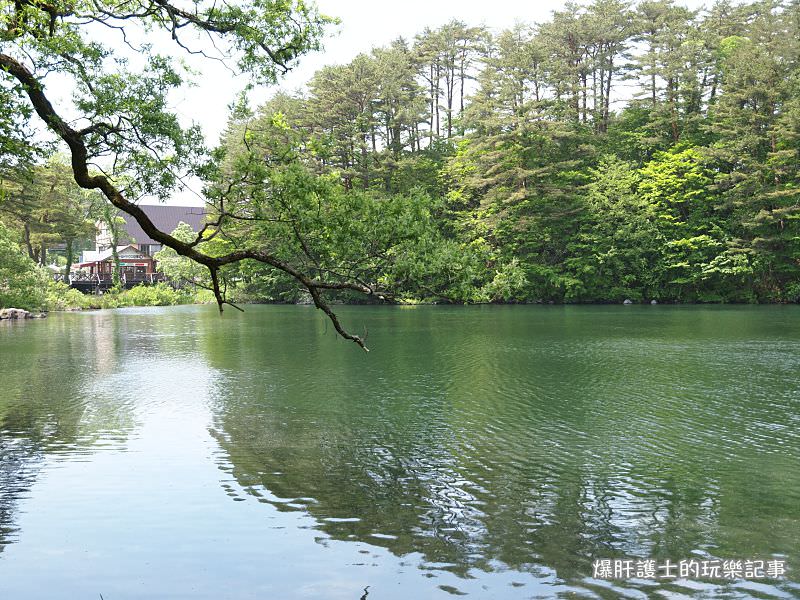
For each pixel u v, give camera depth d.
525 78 56.38
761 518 8.68
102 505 9.13
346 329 34.16
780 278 54.19
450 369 20.42
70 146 9.09
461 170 60.88
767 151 51.78
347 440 12.43
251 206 9.97
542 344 26.44
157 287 68.00
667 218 55.78
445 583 7.00
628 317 40.12
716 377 18.58
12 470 10.69
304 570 7.27
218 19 10.09
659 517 8.73
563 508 9.04
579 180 60.53
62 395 16.89
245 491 9.70
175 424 13.71
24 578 7.10
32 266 48.75
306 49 10.54
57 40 8.49
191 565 7.39
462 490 9.73
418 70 68.75
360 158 58.88
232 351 25.62
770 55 51.44
